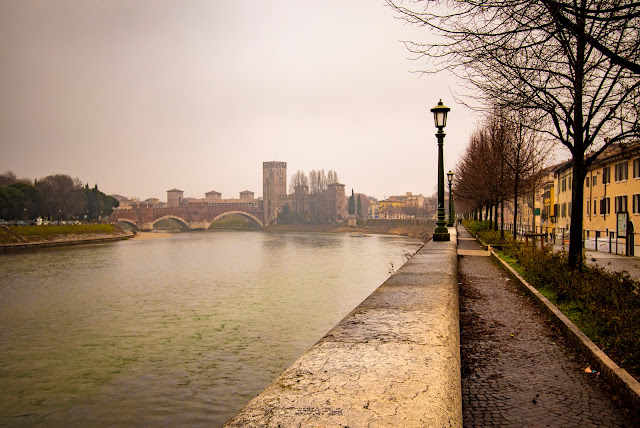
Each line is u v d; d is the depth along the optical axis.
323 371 2.79
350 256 61.69
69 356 20.02
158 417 14.49
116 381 17.28
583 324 6.35
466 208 69.94
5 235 77.75
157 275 44.25
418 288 6.18
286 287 36.31
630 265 17.33
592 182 41.59
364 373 2.75
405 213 169.62
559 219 54.12
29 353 20.47
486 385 4.71
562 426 3.75
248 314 27.08
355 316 4.42
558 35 7.18
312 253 67.06
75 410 15.02
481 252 20.27
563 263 10.62
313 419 2.09
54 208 122.56
